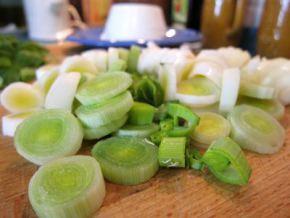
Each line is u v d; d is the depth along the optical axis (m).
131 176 0.10
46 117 0.11
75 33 0.28
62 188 0.09
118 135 0.12
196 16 0.31
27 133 0.11
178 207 0.09
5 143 0.12
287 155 0.11
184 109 0.12
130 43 0.23
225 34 0.26
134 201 0.09
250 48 0.28
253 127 0.12
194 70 0.15
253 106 0.14
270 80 0.15
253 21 0.27
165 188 0.10
